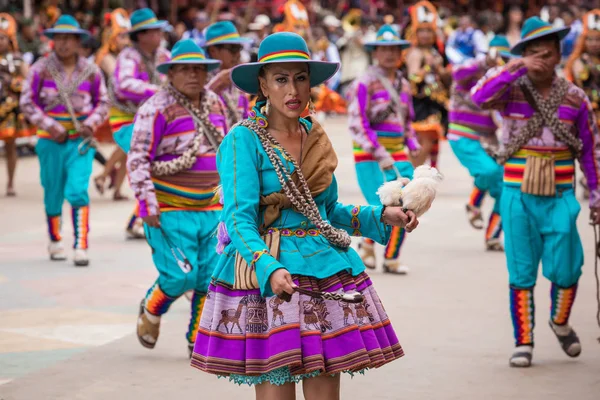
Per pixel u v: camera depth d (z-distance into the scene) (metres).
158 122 8.30
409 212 5.65
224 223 5.72
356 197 18.45
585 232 14.49
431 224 15.79
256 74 5.67
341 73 35.09
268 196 5.52
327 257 5.50
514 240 8.32
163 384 7.75
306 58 5.54
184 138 8.35
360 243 12.41
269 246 5.46
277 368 5.30
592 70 15.87
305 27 20.23
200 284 8.38
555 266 8.25
